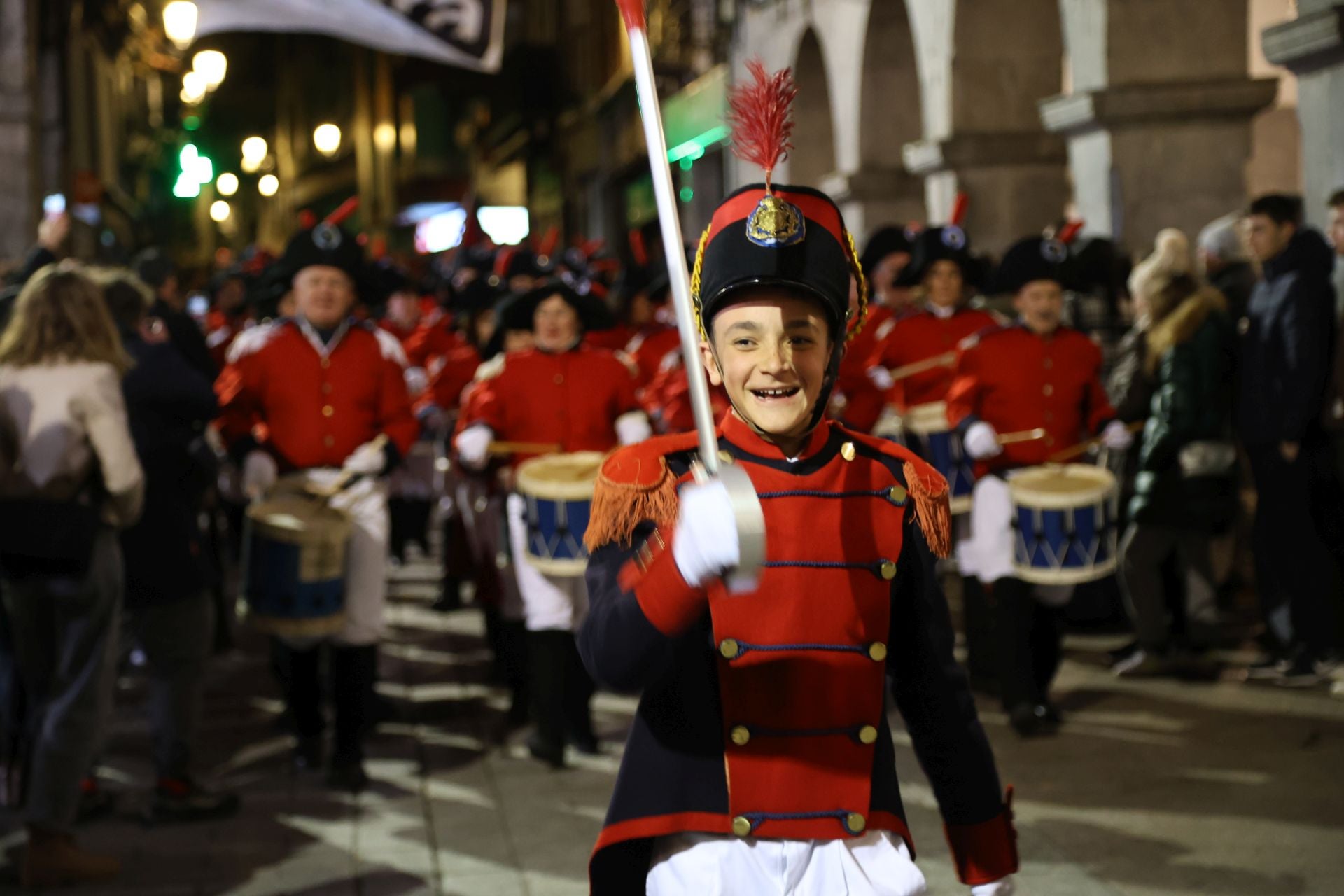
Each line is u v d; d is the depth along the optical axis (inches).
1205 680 292.2
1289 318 273.6
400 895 191.5
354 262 257.3
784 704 86.7
